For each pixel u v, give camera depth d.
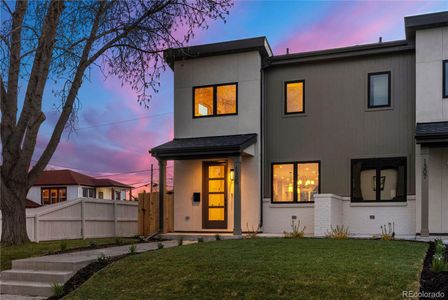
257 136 14.45
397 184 13.24
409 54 13.34
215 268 7.12
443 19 12.45
